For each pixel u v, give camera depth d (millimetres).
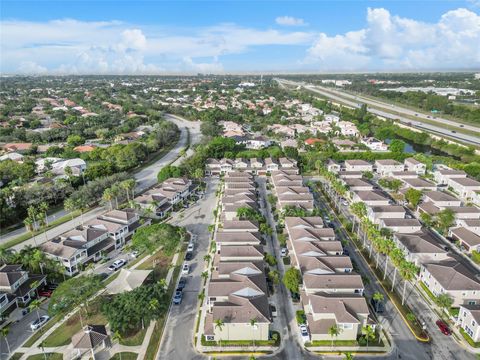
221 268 91250
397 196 154750
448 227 121062
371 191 147125
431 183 157750
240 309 75812
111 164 182125
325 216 134750
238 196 139375
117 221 120938
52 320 81812
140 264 104688
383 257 106562
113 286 90312
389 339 75312
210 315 79375
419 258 99375
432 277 89562
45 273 97250
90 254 105125
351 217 134125
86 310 84375
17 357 71250
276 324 80062
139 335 76688
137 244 105688
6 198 133125
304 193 143875
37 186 147375
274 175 170125
